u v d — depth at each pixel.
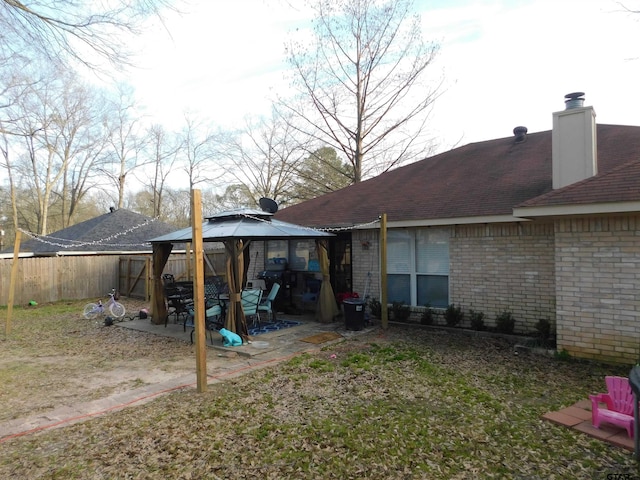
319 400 5.46
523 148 11.98
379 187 13.48
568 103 8.48
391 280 10.81
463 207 9.45
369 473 3.72
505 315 8.84
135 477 3.74
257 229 9.40
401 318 10.41
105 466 3.95
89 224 22.59
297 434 4.50
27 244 22.14
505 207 8.70
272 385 6.11
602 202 6.15
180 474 3.78
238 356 7.89
